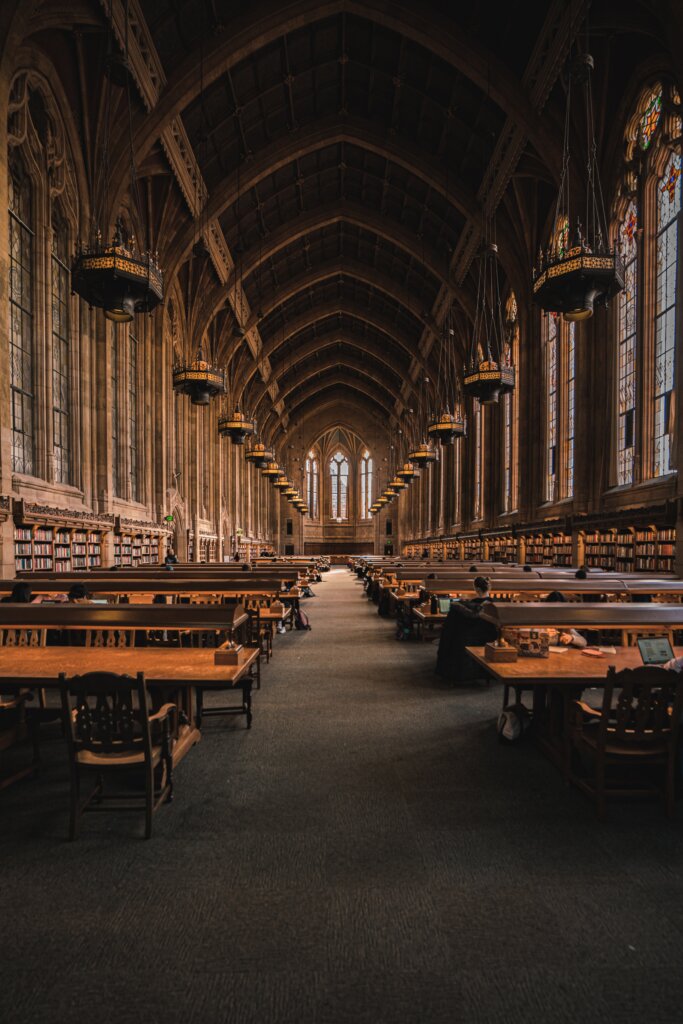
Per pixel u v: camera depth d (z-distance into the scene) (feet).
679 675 13.91
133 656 17.62
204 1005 8.44
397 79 67.31
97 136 56.18
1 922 10.27
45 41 47.91
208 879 11.60
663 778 15.29
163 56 55.47
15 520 41.27
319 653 36.06
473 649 19.51
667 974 9.08
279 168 77.97
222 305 96.99
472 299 94.53
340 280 126.82
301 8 55.31
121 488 67.10
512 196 74.59
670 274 49.21
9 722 17.25
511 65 57.00
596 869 11.99
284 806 14.88
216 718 22.57
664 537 44.47
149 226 71.26
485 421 99.60
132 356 73.67
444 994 8.66
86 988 8.76
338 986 8.81
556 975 9.05
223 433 78.84
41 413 49.55
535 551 73.67
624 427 57.47
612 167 56.90
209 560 110.73
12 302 46.44
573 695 17.25
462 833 13.48
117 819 14.17
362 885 11.41
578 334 62.23
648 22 45.42
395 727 21.36
